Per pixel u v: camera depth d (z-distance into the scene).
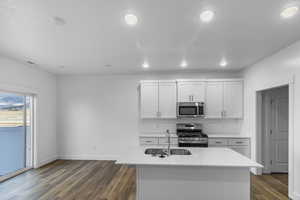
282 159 4.09
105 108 5.15
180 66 4.26
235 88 4.50
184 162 2.23
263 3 1.68
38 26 2.18
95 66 4.23
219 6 1.74
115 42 2.72
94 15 1.92
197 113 4.48
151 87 4.65
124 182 3.50
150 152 2.97
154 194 2.36
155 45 2.85
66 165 4.57
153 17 1.96
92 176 3.81
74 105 5.18
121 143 5.11
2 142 3.63
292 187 2.74
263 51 3.13
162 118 4.98
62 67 4.30
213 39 2.60
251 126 4.10
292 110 2.76
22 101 4.14
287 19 2.00
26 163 4.24
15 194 2.97
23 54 3.31
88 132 5.14
